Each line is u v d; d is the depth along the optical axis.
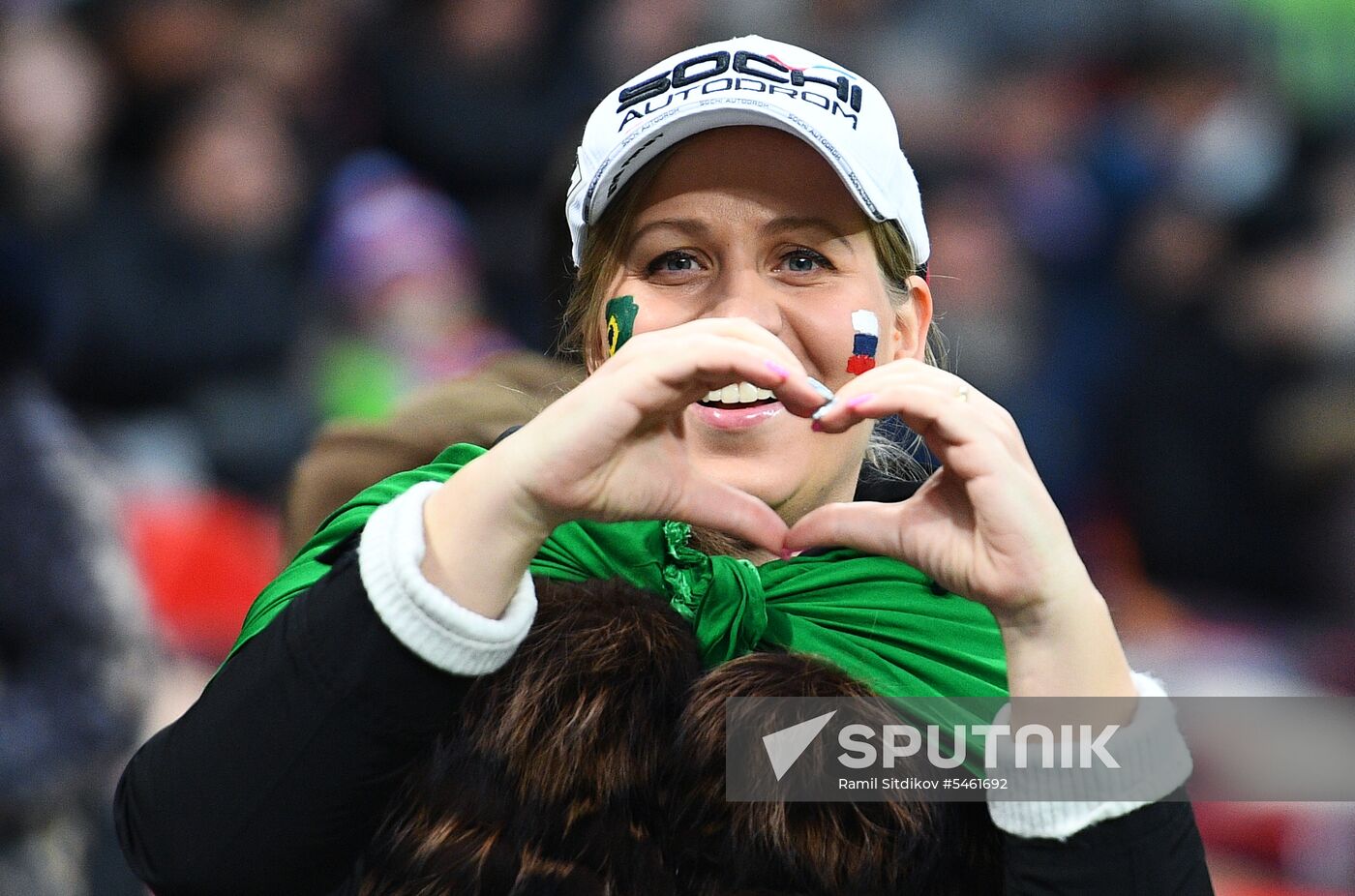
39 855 6.10
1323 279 12.62
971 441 2.90
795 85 3.28
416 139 12.66
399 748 2.94
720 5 13.84
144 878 3.04
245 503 10.14
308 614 2.94
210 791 2.95
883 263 3.44
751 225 3.31
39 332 6.43
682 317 3.34
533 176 12.84
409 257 10.59
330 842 2.98
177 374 10.67
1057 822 2.94
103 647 6.24
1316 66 14.79
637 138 3.27
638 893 3.11
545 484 2.88
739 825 3.11
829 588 3.44
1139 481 12.33
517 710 3.15
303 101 12.16
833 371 3.35
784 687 3.17
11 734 6.00
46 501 6.23
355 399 10.31
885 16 14.21
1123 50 14.40
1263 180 13.53
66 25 11.38
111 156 11.34
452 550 2.91
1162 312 13.03
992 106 13.83
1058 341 12.92
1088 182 13.73
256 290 11.00
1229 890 7.75
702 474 3.00
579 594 3.30
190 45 11.62
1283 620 11.41
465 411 4.97
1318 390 12.09
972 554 2.96
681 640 3.28
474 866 3.10
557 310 4.57
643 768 3.16
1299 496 11.80
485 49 12.84
